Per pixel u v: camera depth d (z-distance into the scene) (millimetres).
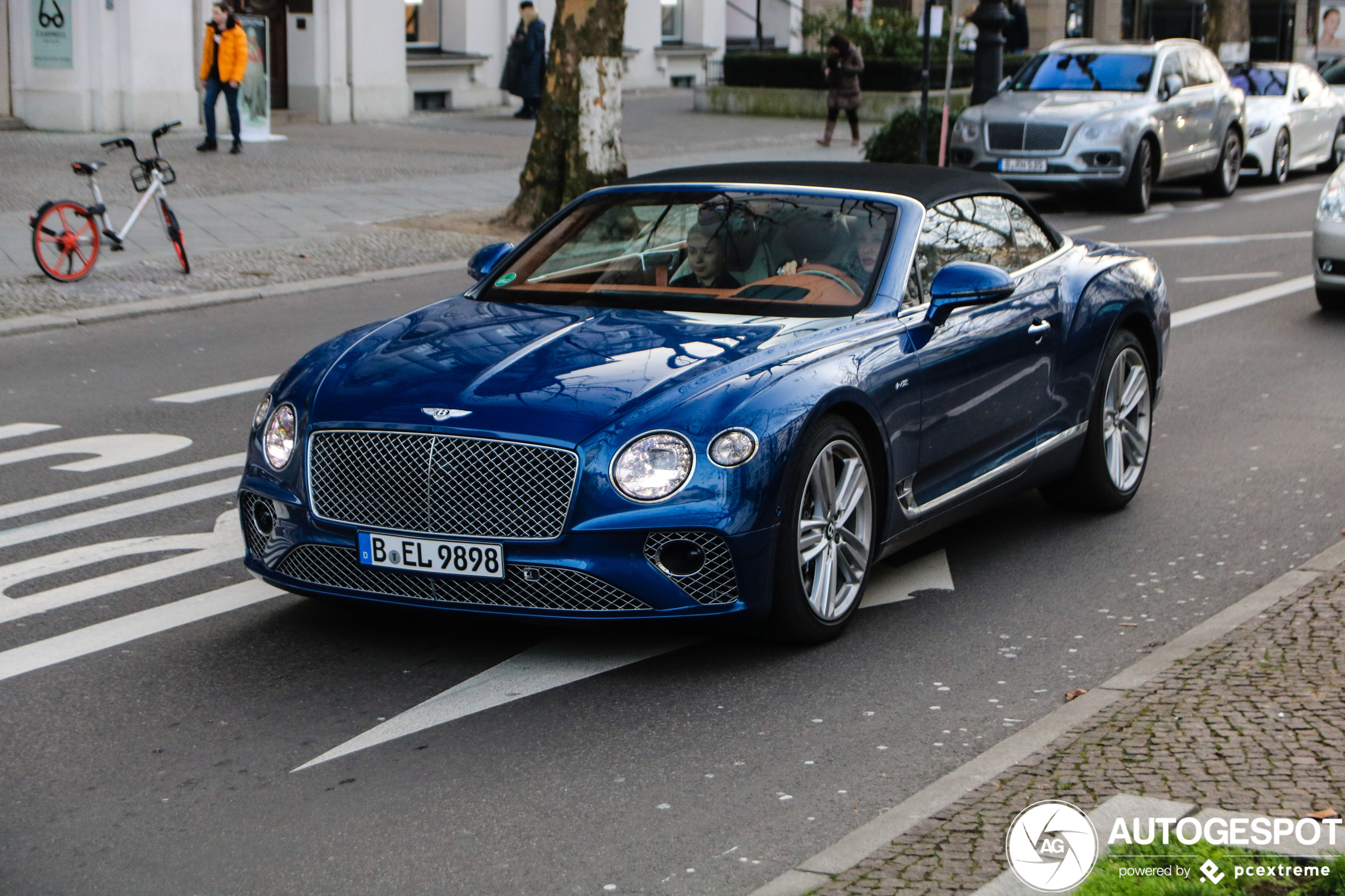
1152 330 7309
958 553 6590
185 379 10156
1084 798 3859
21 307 12227
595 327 5605
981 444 6176
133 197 18031
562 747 4590
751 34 41875
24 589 6066
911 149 22109
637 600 4953
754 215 6215
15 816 4168
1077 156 19172
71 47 23938
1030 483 6629
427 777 4395
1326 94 25094
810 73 31844
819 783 4336
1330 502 7242
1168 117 19812
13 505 7258
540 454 4914
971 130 19844
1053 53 20875
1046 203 20891
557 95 16812
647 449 4922
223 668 5234
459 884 3775
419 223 17109
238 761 4508
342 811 4188
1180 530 6863
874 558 5652
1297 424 8805
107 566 6355
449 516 4984
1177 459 8094
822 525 5320
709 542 4945
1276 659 4785
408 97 29422
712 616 5004
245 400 9547
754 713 4836
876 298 5816
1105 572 6285
